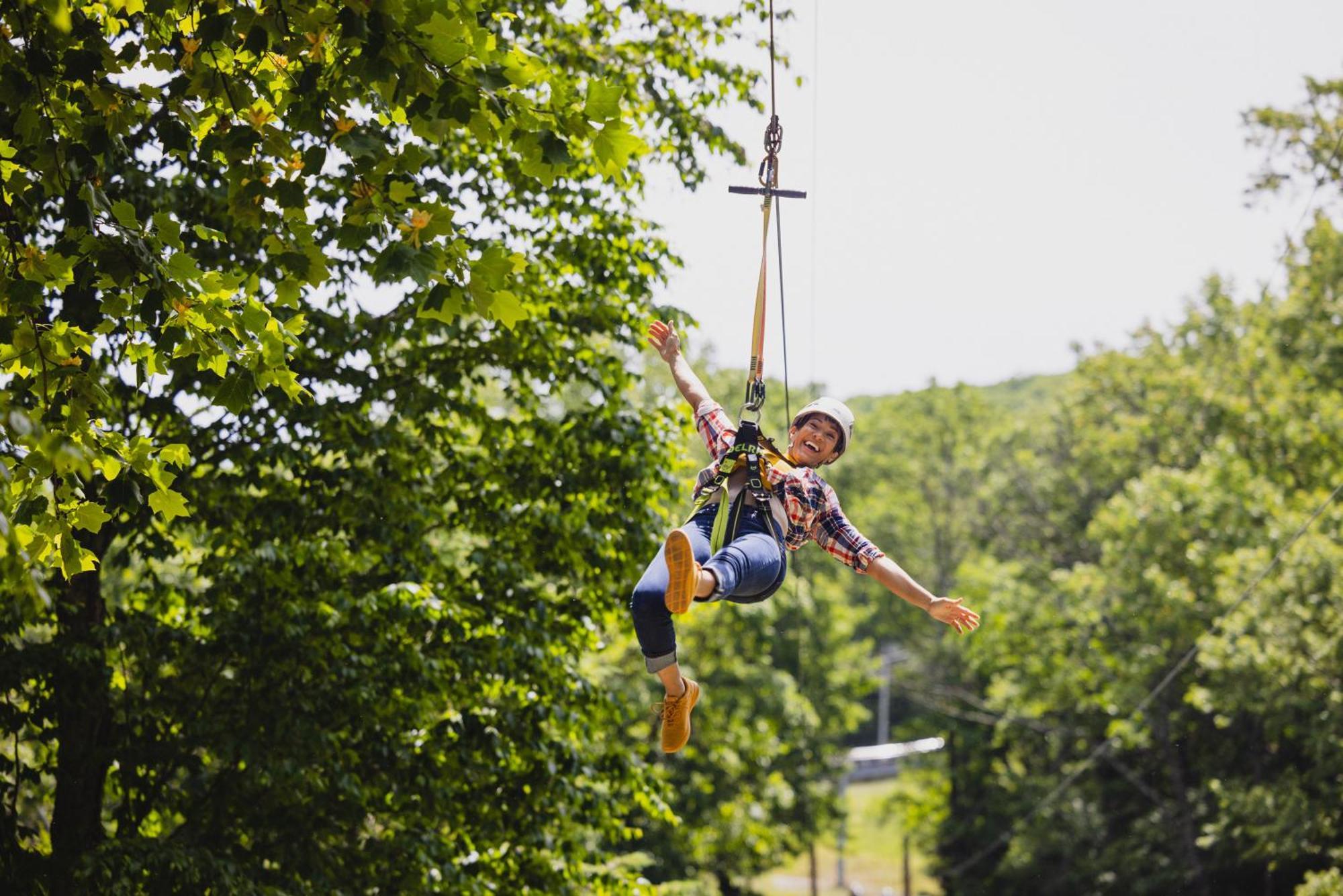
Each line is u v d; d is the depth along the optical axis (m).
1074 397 44.19
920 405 56.53
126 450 5.79
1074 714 37.88
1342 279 33.22
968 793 46.84
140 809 11.36
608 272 13.35
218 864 10.00
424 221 4.89
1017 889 40.16
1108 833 36.31
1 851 9.89
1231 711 26.78
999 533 48.12
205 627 11.76
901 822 49.00
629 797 14.97
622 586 13.26
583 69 12.69
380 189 5.03
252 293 5.44
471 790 12.53
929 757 47.00
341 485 12.14
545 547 13.27
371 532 11.95
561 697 12.90
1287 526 27.25
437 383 12.75
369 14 4.52
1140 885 32.38
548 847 12.73
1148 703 32.16
